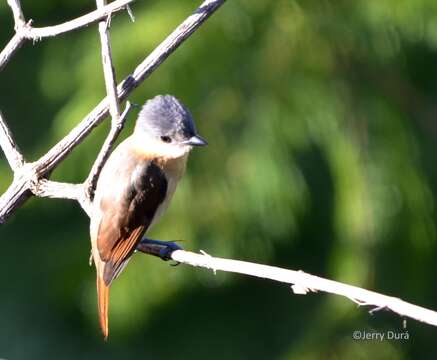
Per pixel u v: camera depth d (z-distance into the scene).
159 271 12.45
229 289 14.41
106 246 8.73
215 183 11.83
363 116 12.09
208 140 11.80
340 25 12.05
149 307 12.63
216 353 14.41
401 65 12.74
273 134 11.84
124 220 8.87
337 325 12.30
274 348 14.30
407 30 12.23
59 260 13.48
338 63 12.12
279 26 11.93
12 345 14.62
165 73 11.66
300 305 14.42
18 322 14.72
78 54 12.95
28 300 14.70
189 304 14.43
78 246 13.41
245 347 14.38
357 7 12.15
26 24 7.43
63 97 13.62
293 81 11.91
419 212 12.09
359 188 11.96
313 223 13.70
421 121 13.09
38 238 14.42
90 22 7.13
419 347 13.88
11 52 7.42
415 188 12.08
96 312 13.20
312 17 12.02
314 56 11.98
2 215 7.43
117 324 12.71
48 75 13.45
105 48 7.05
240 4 11.86
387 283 12.62
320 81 11.97
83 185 7.36
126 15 12.35
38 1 14.28
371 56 12.20
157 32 11.68
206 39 11.75
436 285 13.29
